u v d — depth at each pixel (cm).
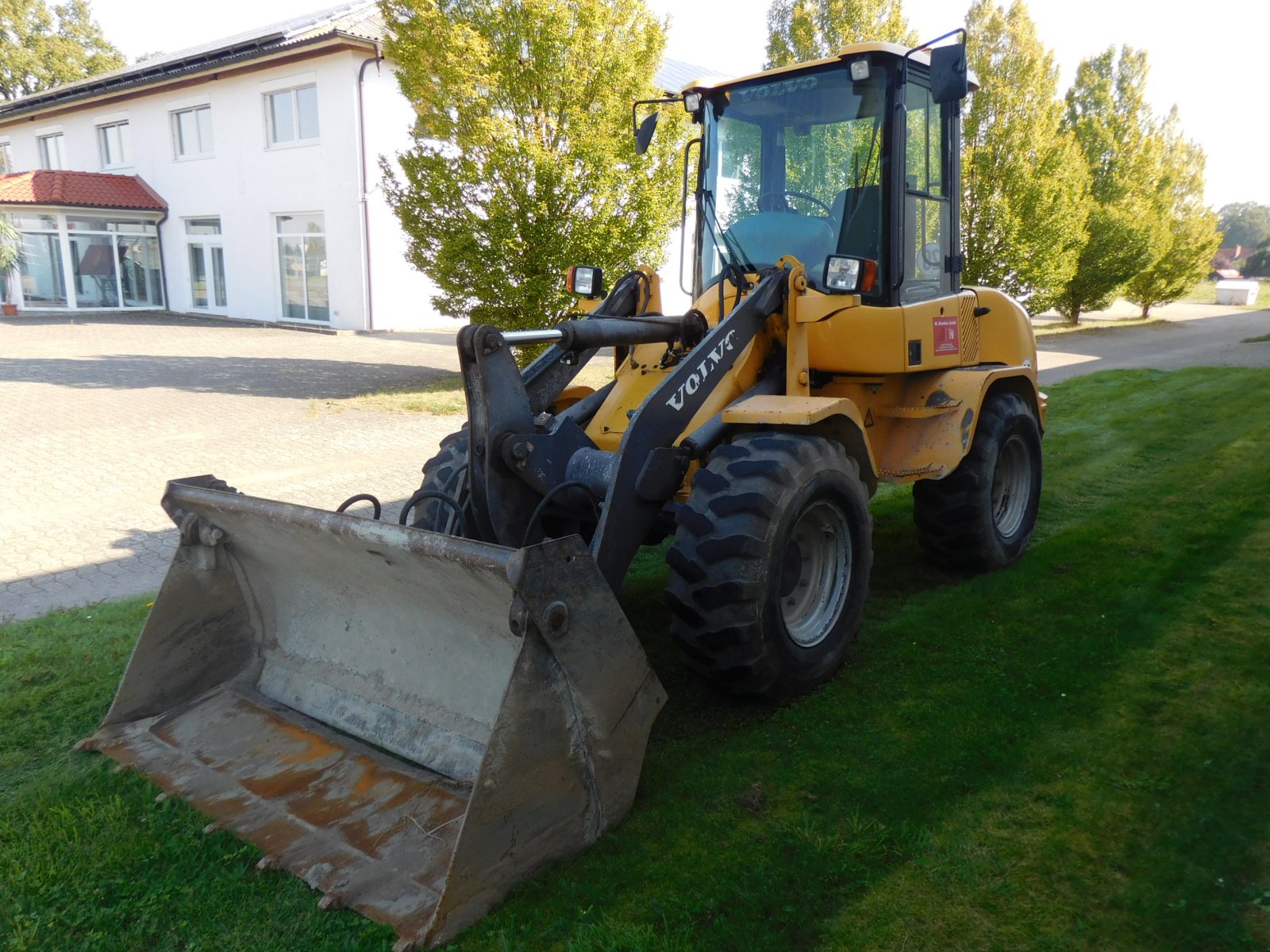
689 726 353
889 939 241
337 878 262
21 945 244
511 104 1052
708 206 473
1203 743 323
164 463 794
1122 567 494
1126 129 2327
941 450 447
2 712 366
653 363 421
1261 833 276
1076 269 2155
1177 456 734
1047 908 250
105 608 480
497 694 304
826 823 289
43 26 3975
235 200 2133
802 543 379
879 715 354
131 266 2416
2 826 294
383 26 1859
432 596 307
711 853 275
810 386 430
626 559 337
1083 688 367
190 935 246
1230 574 474
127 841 284
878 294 435
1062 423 904
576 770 275
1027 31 1683
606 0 1064
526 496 355
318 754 319
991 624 432
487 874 253
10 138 2872
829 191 437
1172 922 243
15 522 638
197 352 1578
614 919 248
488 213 1042
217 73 2005
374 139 1847
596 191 1040
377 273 1911
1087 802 293
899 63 417
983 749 326
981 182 1708
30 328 1989
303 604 367
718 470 347
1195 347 1736
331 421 991
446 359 1528
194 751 331
